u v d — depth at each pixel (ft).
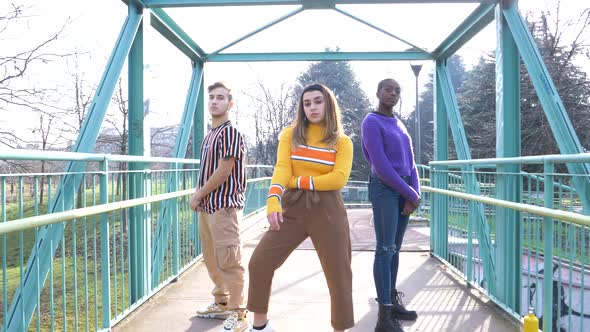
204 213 11.55
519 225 11.70
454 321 11.78
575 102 51.39
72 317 16.33
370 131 10.36
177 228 16.02
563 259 10.15
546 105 13.19
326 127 8.62
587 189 10.37
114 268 11.31
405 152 10.93
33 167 28.55
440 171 18.22
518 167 12.00
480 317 12.08
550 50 50.65
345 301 8.56
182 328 11.44
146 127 15.42
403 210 11.07
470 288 14.87
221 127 10.98
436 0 15.33
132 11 15.12
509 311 11.94
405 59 22.52
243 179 11.18
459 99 75.82
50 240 9.34
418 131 46.83
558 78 50.11
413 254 20.34
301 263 18.56
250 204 29.89
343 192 59.06
